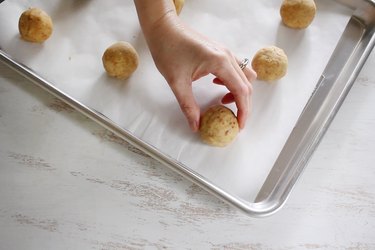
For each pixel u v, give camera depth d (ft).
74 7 1.62
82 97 1.45
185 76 1.32
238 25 1.61
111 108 1.43
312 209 1.36
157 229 1.31
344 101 1.53
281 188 1.33
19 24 1.51
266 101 1.47
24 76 1.46
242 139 1.40
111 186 1.36
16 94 1.48
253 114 1.44
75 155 1.40
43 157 1.39
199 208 1.35
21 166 1.37
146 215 1.33
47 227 1.30
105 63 1.46
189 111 1.34
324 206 1.37
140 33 1.59
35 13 1.50
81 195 1.34
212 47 1.30
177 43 1.31
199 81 1.50
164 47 1.32
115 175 1.37
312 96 1.49
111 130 1.36
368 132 1.49
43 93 1.49
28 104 1.47
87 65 1.52
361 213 1.37
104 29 1.59
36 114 1.45
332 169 1.42
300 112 1.45
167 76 1.34
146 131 1.40
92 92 1.46
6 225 1.30
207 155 1.37
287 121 1.43
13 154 1.39
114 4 1.63
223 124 1.35
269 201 1.30
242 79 1.32
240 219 1.34
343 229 1.34
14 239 1.28
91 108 1.43
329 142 1.46
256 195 1.31
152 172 1.39
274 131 1.41
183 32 1.32
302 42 1.57
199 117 1.38
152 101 1.45
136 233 1.31
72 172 1.37
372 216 1.37
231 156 1.37
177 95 1.34
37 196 1.34
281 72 1.47
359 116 1.51
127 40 1.57
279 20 1.61
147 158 1.41
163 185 1.37
